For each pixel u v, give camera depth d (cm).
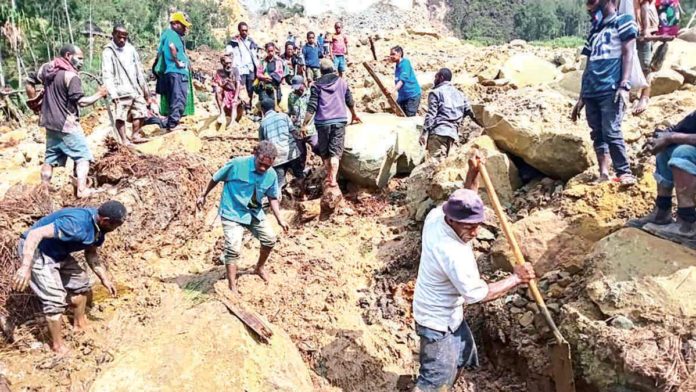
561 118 604
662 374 358
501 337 471
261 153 502
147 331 493
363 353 501
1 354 476
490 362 491
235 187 520
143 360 430
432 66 1455
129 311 530
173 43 868
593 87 496
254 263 615
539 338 449
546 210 531
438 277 377
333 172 704
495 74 1069
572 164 573
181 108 888
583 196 521
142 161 714
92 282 514
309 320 533
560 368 397
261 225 546
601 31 491
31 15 2805
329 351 504
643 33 664
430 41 2264
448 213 363
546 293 471
